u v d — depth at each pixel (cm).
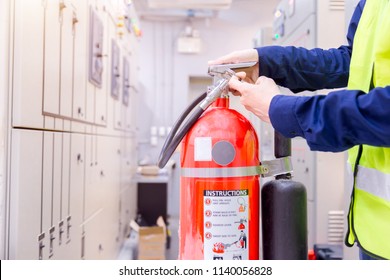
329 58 100
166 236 369
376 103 58
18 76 108
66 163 156
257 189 83
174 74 544
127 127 343
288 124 69
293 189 82
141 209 418
